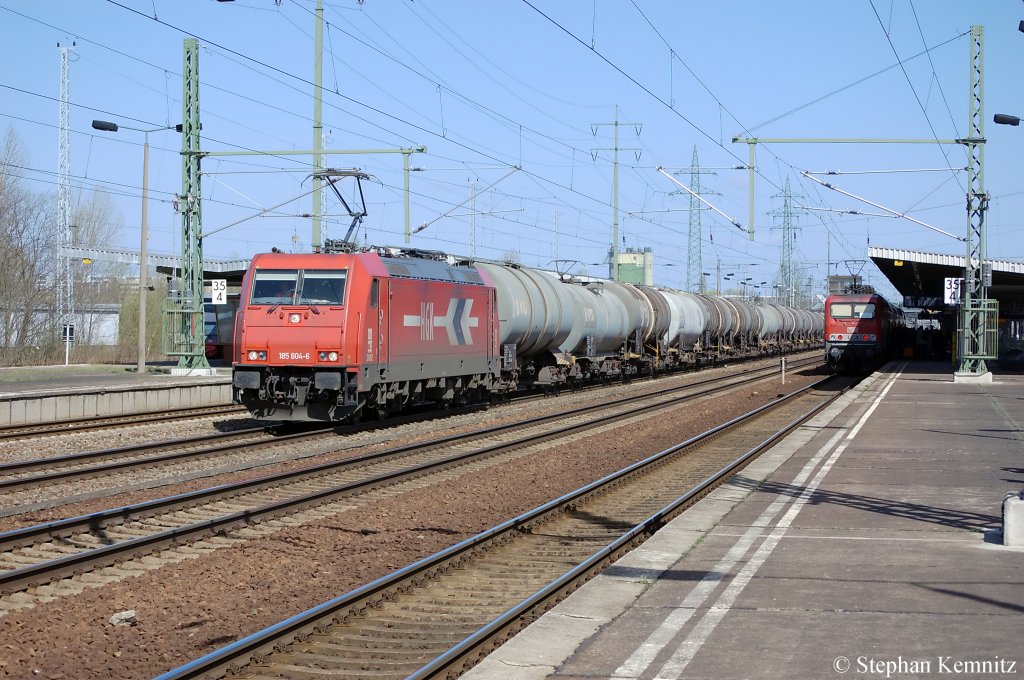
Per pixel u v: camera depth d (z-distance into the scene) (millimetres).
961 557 9602
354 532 12195
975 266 39125
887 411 26156
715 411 29734
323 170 29969
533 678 6500
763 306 65688
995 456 17281
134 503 13688
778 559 9656
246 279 21984
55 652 7672
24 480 14508
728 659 6684
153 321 62312
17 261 54812
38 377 35875
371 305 21641
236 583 9727
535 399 32594
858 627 7336
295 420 22125
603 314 36594
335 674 7324
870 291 50906
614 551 10812
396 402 23984
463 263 28016
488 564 10844
